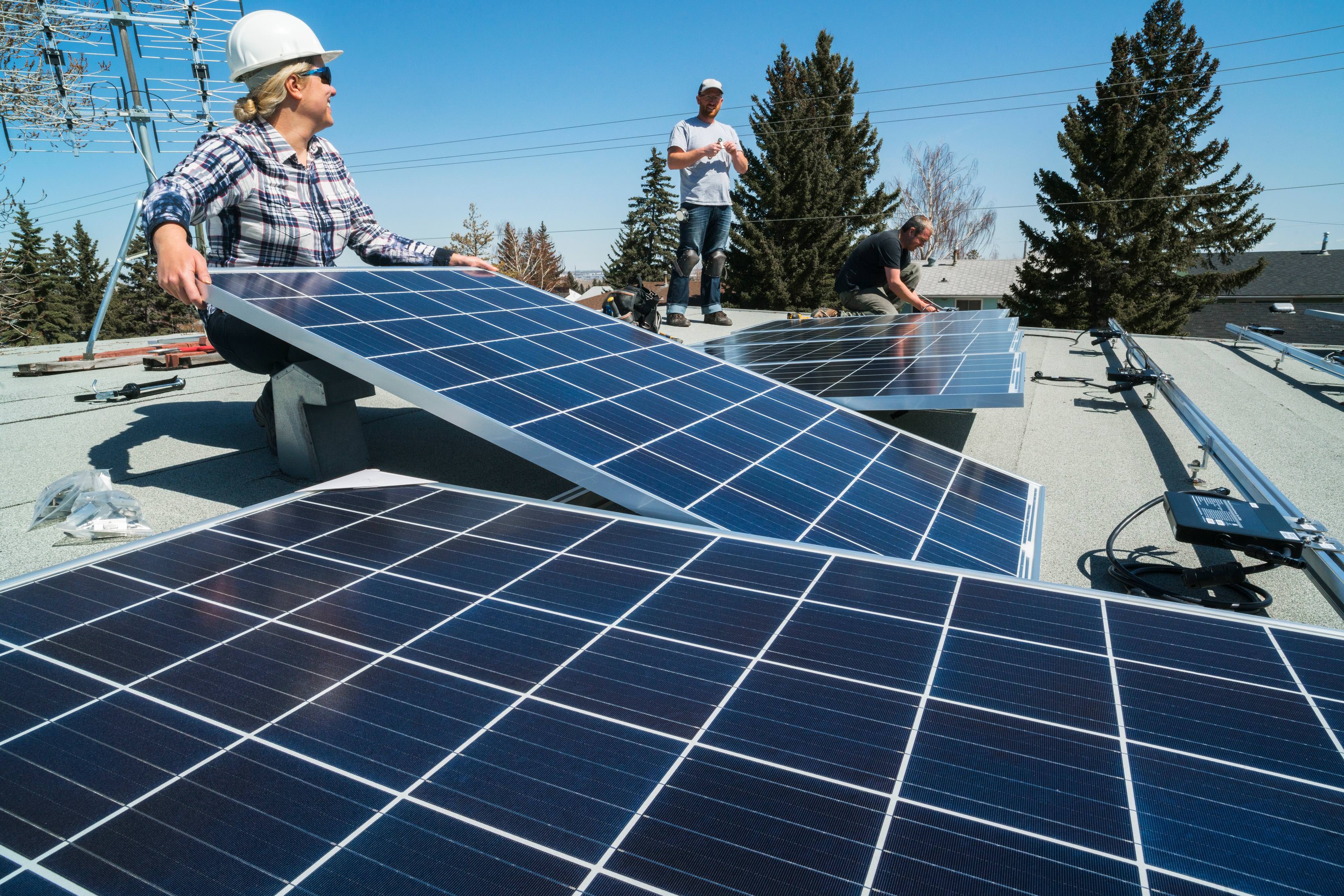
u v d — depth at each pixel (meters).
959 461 4.22
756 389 4.69
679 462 3.16
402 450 4.83
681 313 11.89
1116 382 6.95
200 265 3.25
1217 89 49.34
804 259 52.16
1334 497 4.51
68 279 66.88
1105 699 1.58
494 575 2.16
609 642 1.79
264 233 4.28
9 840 1.12
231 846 1.12
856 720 1.49
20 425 5.17
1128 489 4.69
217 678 1.58
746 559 2.33
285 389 3.85
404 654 1.71
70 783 1.25
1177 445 5.70
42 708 1.46
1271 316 64.81
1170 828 1.20
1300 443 5.84
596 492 2.82
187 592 2.00
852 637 1.84
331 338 3.12
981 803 1.25
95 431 5.01
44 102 24.55
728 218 11.96
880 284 11.71
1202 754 1.39
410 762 1.33
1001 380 4.80
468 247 57.16
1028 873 1.10
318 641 1.75
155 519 3.38
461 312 4.27
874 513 3.10
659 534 2.54
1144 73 49.22
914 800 1.25
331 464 3.98
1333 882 1.09
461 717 1.47
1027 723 1.48
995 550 3.00
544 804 1.23
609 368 4.19
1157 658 1.75
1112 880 1.09
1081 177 48.16
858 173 54.59
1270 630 1.90
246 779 1.27
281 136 4.27
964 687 1.62
